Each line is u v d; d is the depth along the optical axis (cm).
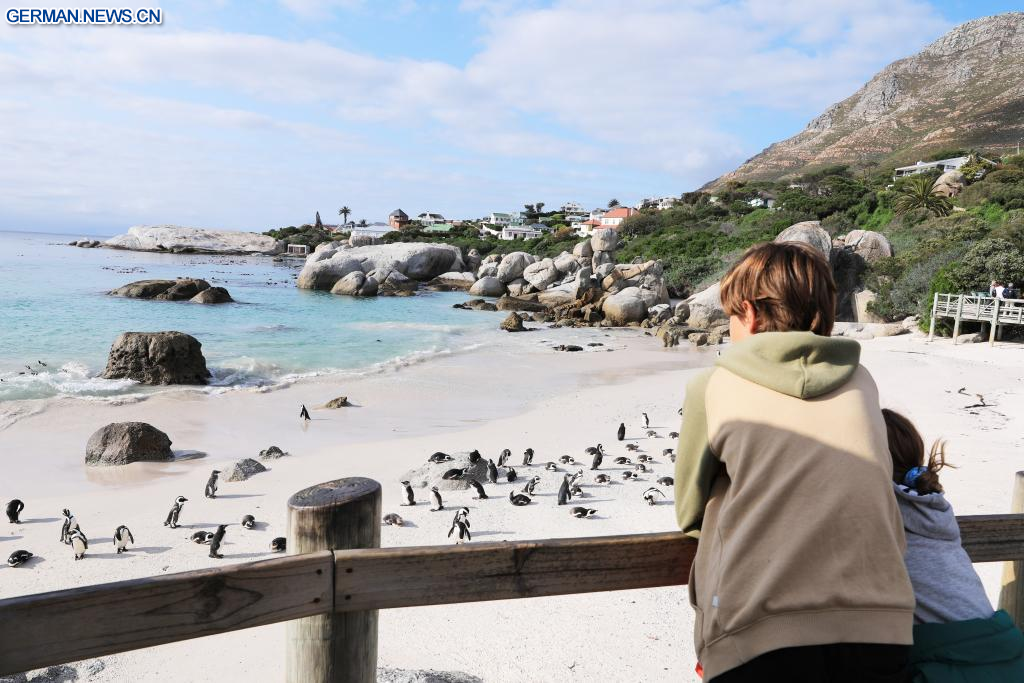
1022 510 291
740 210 8631
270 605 204
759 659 167
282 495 1047
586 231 10969
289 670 223
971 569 209
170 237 11162
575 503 970
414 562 218
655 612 612
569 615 606
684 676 505
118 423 1293
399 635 571
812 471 172
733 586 172
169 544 842
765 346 185
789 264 198
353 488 230
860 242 4194
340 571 212
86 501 1034
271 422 1606
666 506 961
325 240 12406
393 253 6519
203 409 1720
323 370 2331
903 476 217
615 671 510
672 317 4078
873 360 2412
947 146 16175
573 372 2441
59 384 1895
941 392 1809
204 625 196
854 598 164
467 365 2525
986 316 2806
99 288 4653
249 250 11431
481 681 493
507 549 225
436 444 1388
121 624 188
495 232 13200
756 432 178
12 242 14075
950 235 4034
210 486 1038
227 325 3303
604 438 1427
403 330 3469
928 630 194
